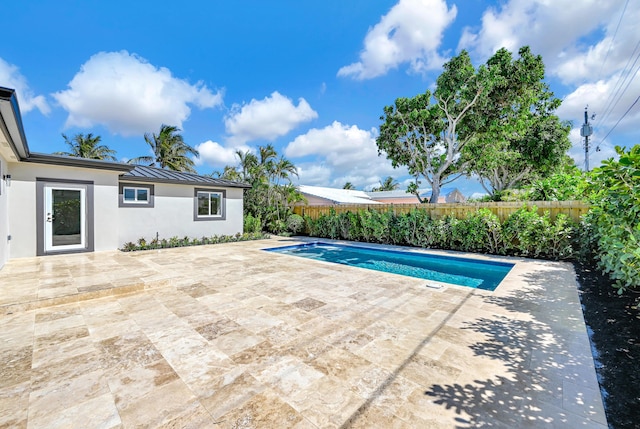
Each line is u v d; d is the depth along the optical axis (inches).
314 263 317.7
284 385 100.1
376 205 531.8
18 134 214.1
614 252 180.4
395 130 564.1
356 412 86.7
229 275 261.0
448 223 421.4
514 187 755.4
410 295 201.6
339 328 147.4
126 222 414.6
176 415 85.7
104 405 90.2
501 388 97.6
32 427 81.0
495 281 293.7
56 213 340.5
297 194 664.4
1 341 133.7
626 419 82.0
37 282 219.1
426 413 85.9
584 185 209.0
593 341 130.0
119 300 192.7
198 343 131.6
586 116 893.8
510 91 482.0
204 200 500.4
